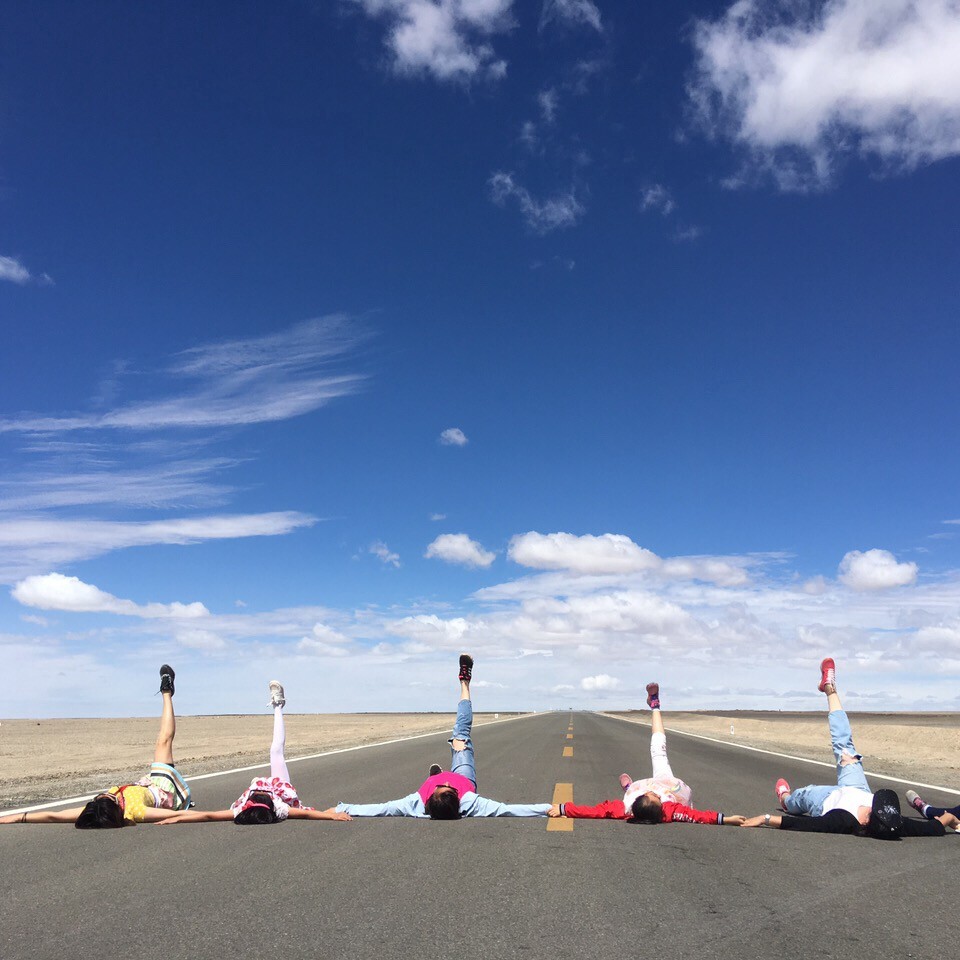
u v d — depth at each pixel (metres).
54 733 34.72
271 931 4.10
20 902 4.62
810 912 4.55
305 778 11.49
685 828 7.35
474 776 8.45
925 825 7.00
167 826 7.21
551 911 4.53
